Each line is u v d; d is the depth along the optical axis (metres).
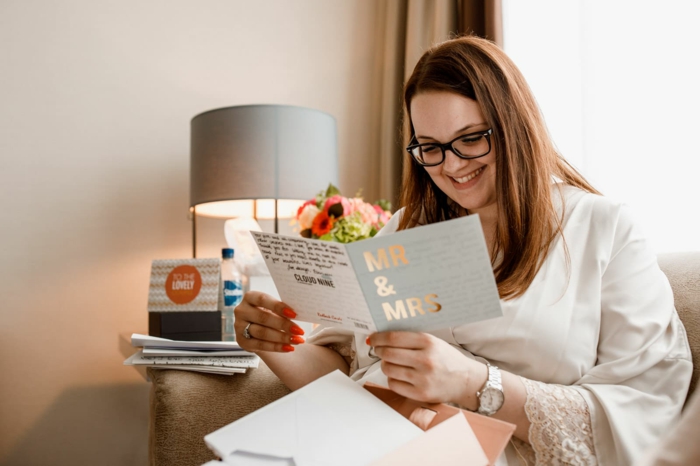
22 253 1.81
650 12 1.31
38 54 1.85
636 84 1.33
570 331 0.87
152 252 1.92
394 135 2.07
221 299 1.49
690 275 1.01
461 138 0.93
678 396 0.82
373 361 1.03
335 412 0.67
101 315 1.86
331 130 1.73
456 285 0.64
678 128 1.25
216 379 1.09
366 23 2.23
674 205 1.26
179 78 1.98
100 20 1.91
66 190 1.85
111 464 1.84
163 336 1.33
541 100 1.59
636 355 0.83
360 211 1.46
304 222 1.50
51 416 1.80
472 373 0.75
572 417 0.76
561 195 0.98
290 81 2.12
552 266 0.91
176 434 1.01
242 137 1.58
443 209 1.17
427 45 1.97
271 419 0.65
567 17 1.53
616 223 0.93
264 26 2.09
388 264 0.64
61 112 1.86
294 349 1.01
